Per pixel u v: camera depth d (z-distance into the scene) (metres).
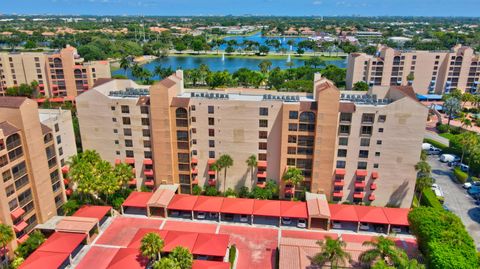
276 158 94.94
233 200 89.69
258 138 93.31
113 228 84.94
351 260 67.69
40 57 178.75
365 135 88.31
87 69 181.50
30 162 76.56
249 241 81.00
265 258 75.44
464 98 177.00
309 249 71.94
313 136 89.50
